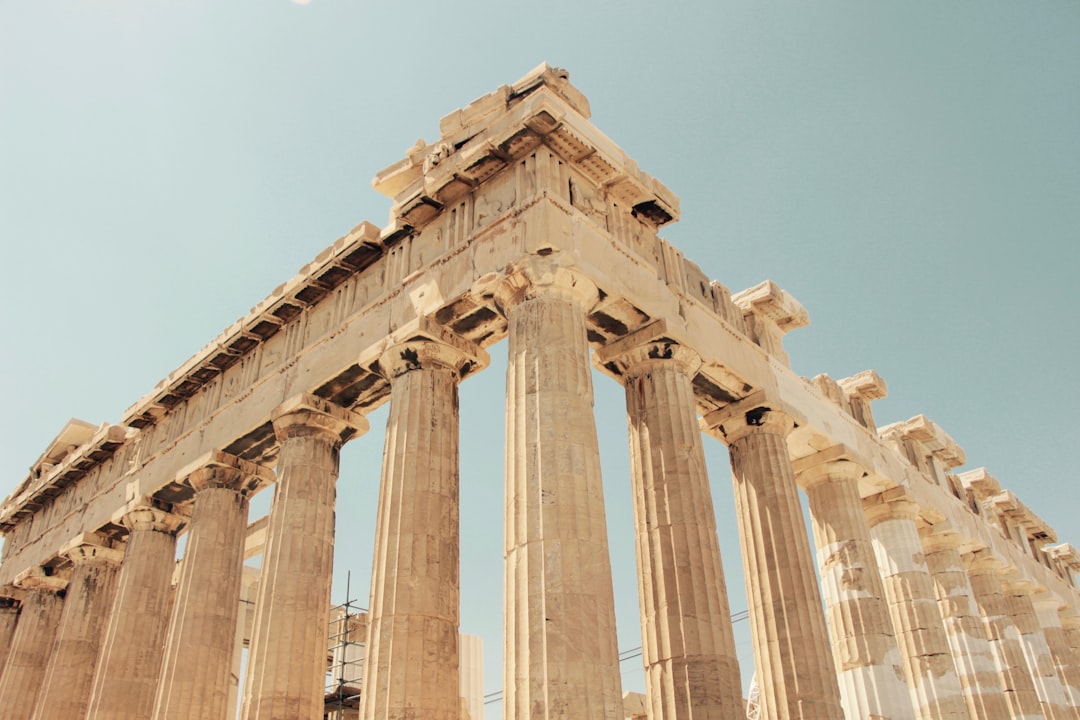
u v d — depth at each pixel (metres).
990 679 27.81
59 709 26.45
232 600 22.98
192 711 20.84
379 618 16.09
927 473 30.78
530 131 18.44
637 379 19.66
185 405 26.95
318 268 22.48
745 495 21.91
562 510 14.48
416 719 15.08
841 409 26.78
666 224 21.41
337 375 20.89
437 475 17.81
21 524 34.97
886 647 22.52
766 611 20.23
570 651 13.30
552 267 16.97
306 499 20.48
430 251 20.19
